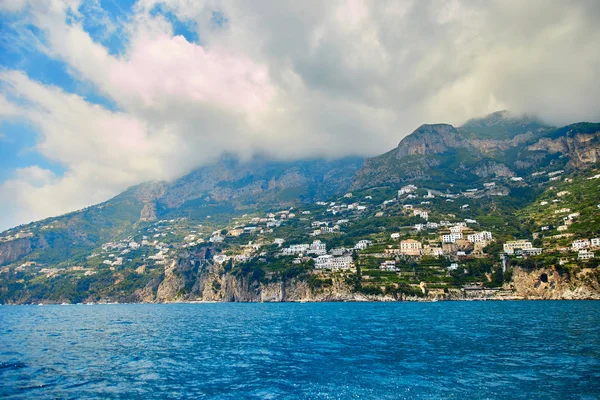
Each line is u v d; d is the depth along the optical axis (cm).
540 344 9019
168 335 12081
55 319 19888
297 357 8156
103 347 9781
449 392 5597
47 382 6309
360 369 7000
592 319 13850
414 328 12494
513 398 5278
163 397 5522
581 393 5384
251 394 5650
